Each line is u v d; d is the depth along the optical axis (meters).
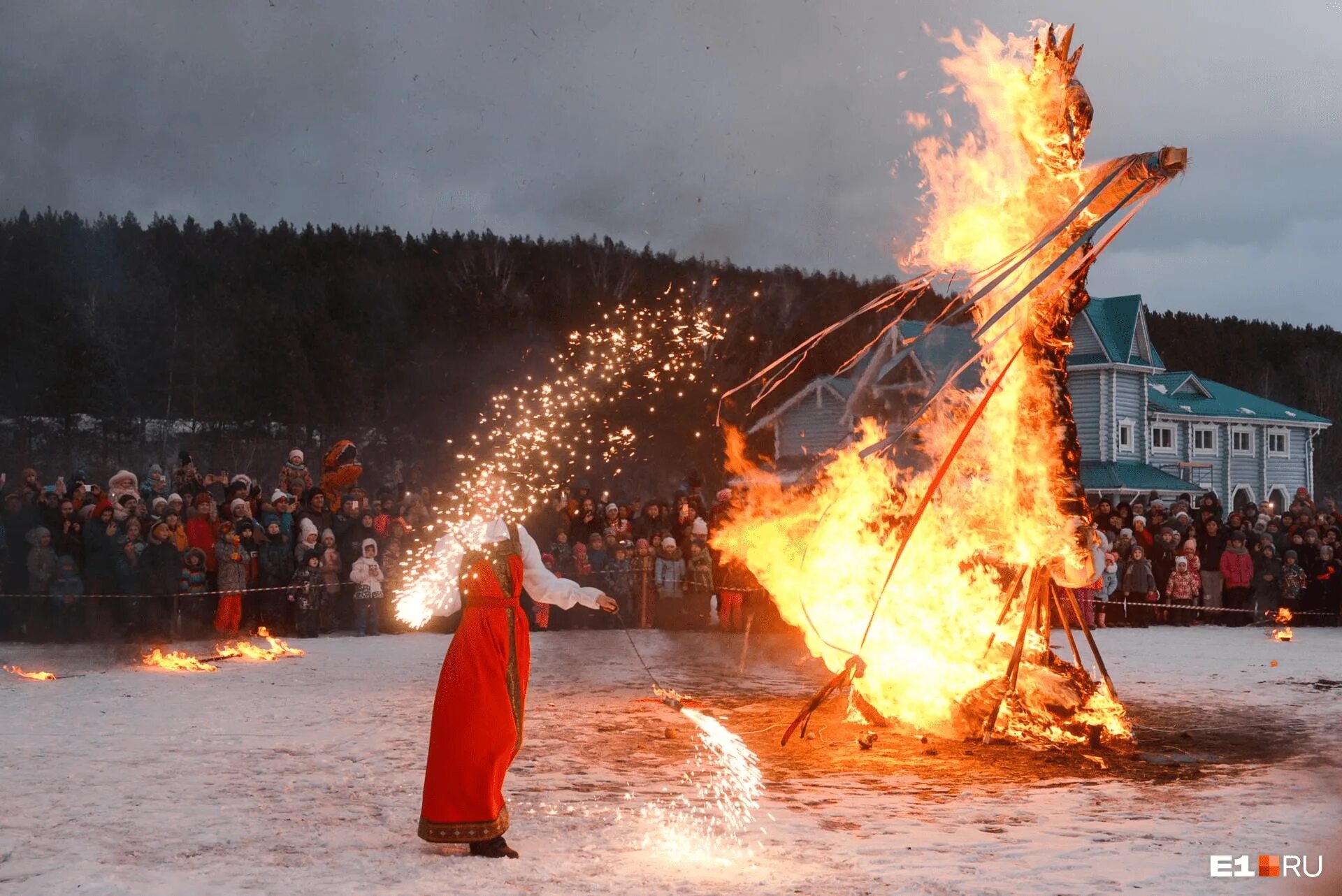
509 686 5.40
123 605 15.84
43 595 15.61
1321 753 8.34
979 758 7.99
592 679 12.35
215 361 44.94
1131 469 42.88
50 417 42.12
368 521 17.80
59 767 7.20
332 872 4.93
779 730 9.05
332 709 9.79
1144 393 44.06
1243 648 16.83
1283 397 87.88
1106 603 20.61
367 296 49.53
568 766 7.50
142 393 44.22
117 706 9.91
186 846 5.34
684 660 14.30
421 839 5.29
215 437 43.03
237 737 8.40
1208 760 8.03
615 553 18.95
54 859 5.10
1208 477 50.06
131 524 15.91
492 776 5.25
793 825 5.93
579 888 4.72
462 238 52.78
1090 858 5.28
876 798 6.65
